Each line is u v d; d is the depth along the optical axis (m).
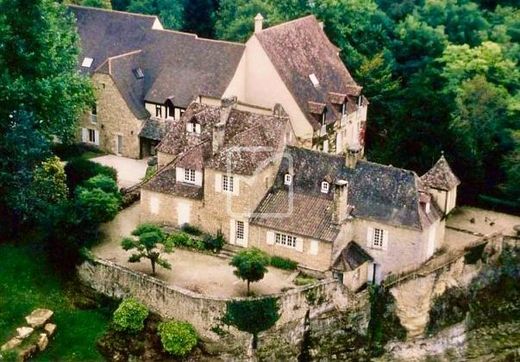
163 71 101.94
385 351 82.31
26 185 83.81
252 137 83.69
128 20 107.56
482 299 88.06
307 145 96.94
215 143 83.19
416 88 102.00
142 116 100.25
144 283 77.25
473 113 106.00
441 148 96.12
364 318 80.88
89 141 103.50
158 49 103.75
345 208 80.31
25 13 86.50
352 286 80.69
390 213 81.44
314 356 78.69
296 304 76.44
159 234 78.25
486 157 101.75
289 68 98.94
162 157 90.81
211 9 142.75
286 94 97.19
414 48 131.25
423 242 81.06
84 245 81.00
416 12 139.62
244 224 82.31
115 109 100.31
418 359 83.88
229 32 124.50
